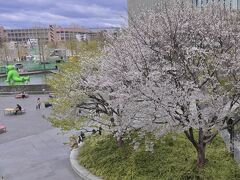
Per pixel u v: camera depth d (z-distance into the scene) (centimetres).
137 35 1072
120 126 1216
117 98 1151
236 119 1040
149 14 1248
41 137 2023
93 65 1431
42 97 3684
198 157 1112
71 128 1437
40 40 9044
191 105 1022
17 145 1886
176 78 977
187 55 954
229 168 1084
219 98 966
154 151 1245
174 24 1030
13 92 4000
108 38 1415
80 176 1338
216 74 996
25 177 1395
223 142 1284
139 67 1012
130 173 1170
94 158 1399
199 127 987
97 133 1528
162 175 1112
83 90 1383
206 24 1054
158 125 1035
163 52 1001
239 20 1143
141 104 1004
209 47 1031
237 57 957
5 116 2784
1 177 1405
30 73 6116
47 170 1458
